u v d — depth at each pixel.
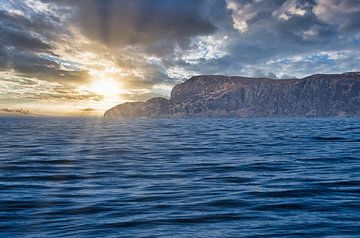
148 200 16.84
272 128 109.69
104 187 20.28
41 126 142.00
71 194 18.38
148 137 69.94
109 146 48.78
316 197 17.08
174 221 13.31
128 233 11.94
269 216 13.91
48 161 32.59
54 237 11.59
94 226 12.76
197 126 139.25
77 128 120.94
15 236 11.76
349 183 20.52
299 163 30.00
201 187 19.95
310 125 133.12
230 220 13.40
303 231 11.98
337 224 12.73
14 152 40.81
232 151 40.88
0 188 20.12
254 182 21.36
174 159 33.75
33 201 16.80
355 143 50.78
